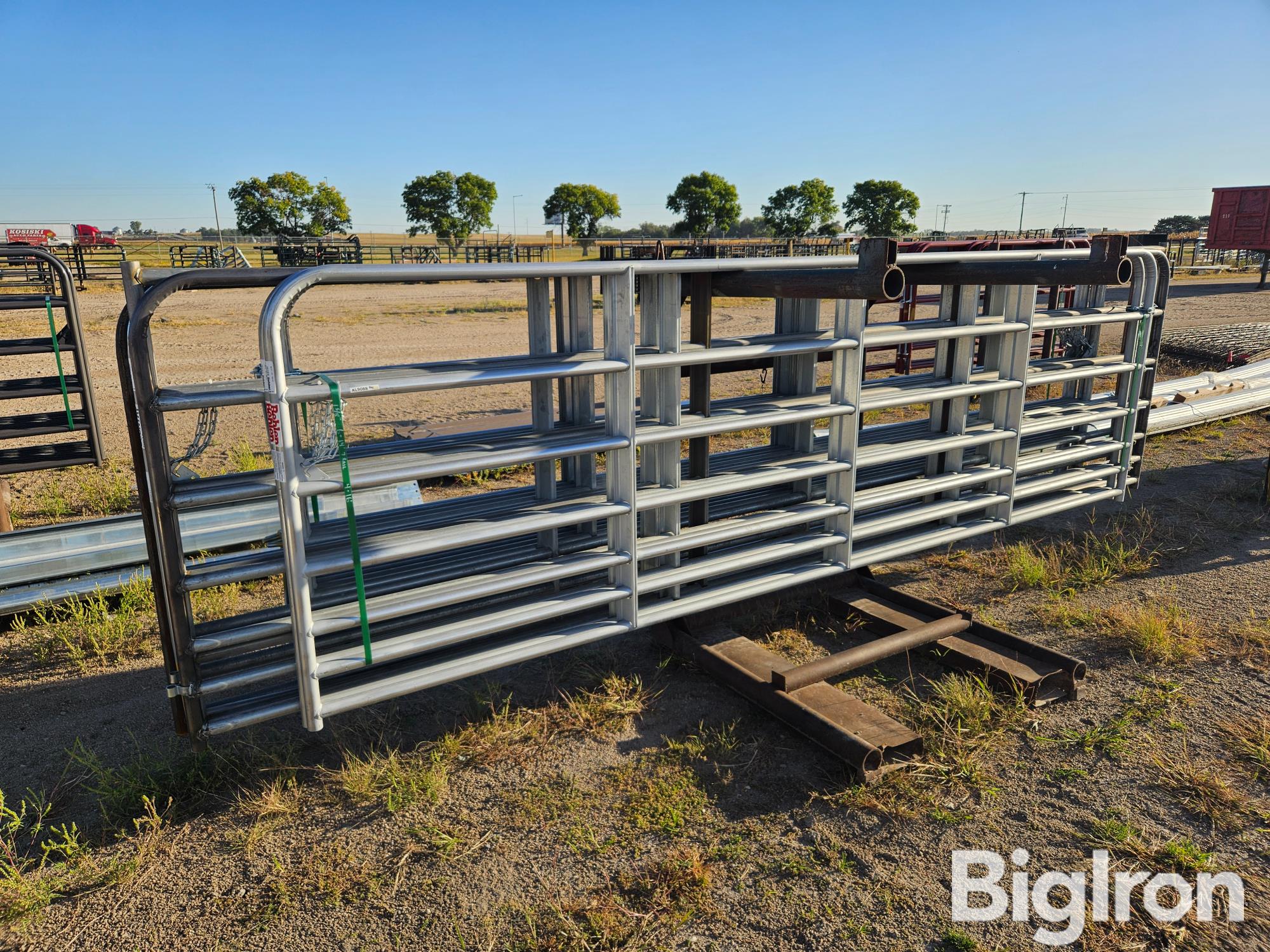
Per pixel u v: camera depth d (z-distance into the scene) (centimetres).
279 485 297
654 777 335
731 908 268
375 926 263
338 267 291
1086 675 415
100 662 434
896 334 441
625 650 445
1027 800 321
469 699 396
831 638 461
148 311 282
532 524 351
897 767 333
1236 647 439
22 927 263
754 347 399
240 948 255
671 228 7975
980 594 514
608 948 253
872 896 273
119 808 316
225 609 476
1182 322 1891
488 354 1466
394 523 371
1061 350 1081
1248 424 968
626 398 360
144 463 294
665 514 409
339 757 351
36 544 491
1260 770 334
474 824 309
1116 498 614
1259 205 2611
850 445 437
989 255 429
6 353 707
